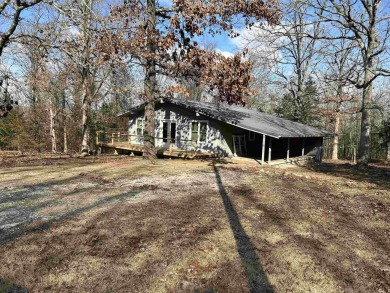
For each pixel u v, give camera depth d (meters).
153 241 4.96
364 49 14.18
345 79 12.38
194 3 11.99
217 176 11.66
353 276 4.02
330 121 28.16
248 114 20.75
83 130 19.78
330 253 4.71
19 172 11.60
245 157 19.06
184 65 13.59
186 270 4.05
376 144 29.53
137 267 4.10
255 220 6.23
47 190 8.48
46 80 15.06
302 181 11.38
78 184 9.41
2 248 4.56
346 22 13.67
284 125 19.64
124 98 30.78
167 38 12.77
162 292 3.53
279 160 18.58
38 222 5.73
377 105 15.60
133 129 21.78
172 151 17.86
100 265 4.12
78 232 5.26
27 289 3.52
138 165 14.15
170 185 9.61
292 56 26.75
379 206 7.82
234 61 13.26
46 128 27.09
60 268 4.01
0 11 9.47
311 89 24.66
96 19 10.37
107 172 11.94
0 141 26.59
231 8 12.52
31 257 4.29
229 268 4.13
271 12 12.62
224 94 13.68
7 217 6.00
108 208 6.75
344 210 7.33
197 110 17.42
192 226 5.72
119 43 12.09
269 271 4.08
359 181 12.03
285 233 5.52
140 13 14.34
